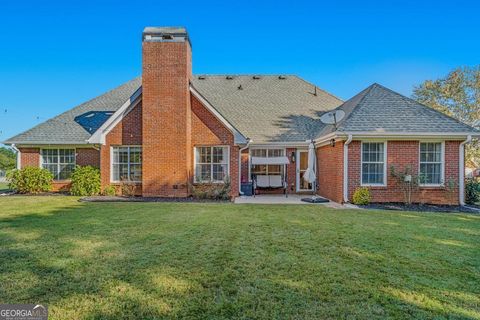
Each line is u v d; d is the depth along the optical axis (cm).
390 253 619
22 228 824
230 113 2084
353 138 1410
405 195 1416
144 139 1627
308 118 2105
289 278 483
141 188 1683
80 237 728
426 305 400
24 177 1797
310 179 1568
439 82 3139
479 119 3008
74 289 437
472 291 445
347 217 1033
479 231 829
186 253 605
